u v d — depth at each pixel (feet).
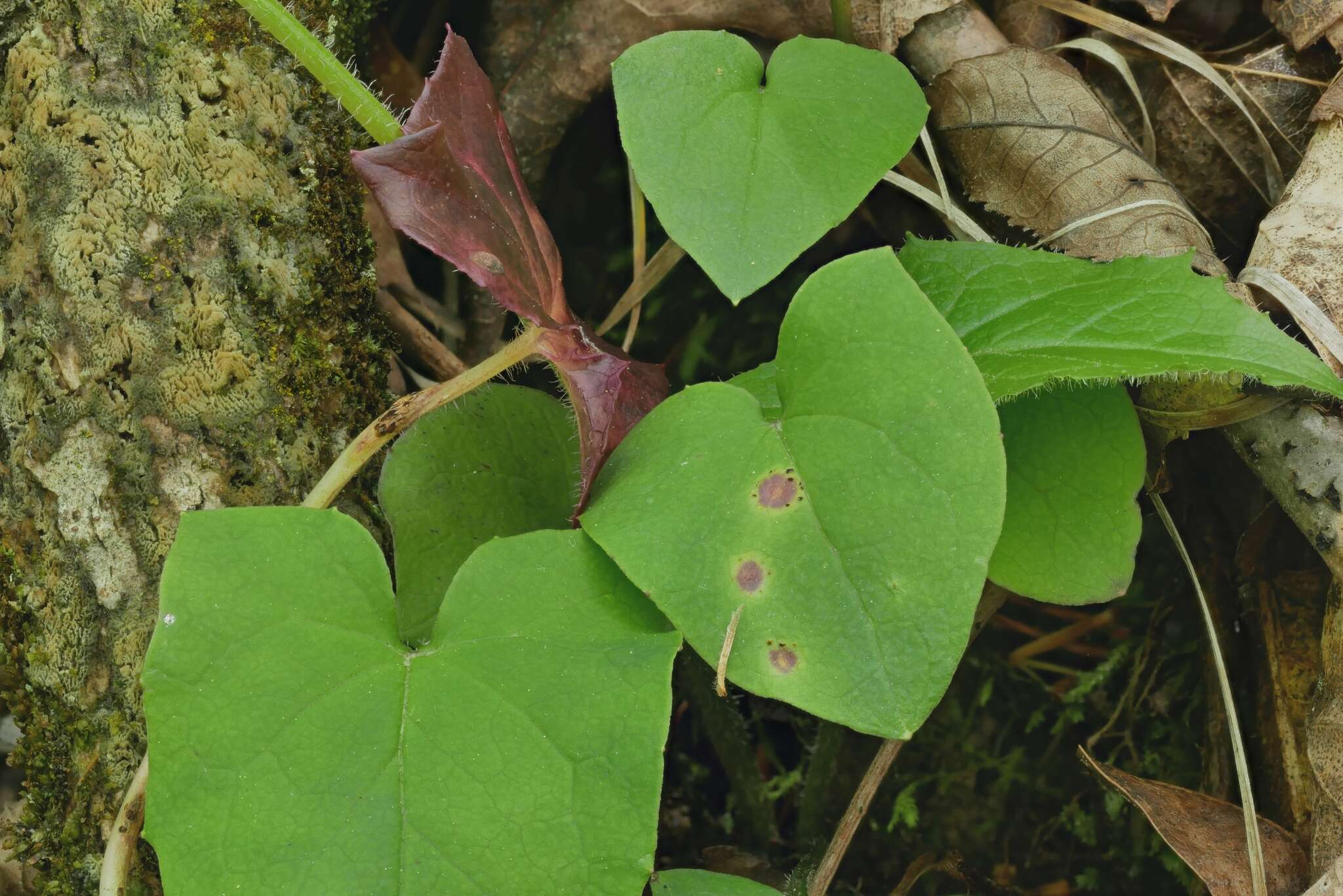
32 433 2.35
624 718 2.21
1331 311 2.34
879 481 2.21
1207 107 2.49
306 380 2.38
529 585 2.24
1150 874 2.59
